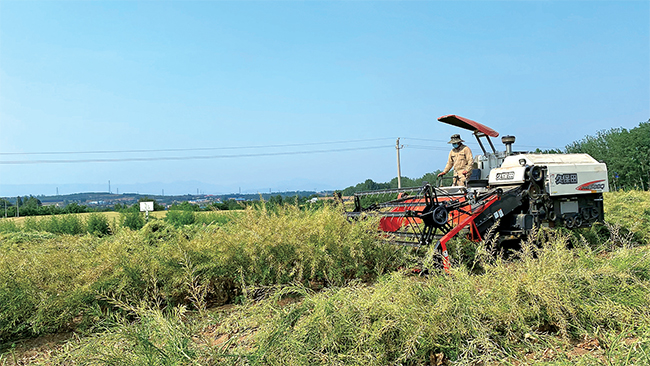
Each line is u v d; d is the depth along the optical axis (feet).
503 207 23.17
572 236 25.62
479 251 16.87
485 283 14.08
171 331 10.05
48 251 20.65
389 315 11.62
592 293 13.67
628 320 12.41
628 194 37.65
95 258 18.33
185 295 17.98
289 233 20.34
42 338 15.80
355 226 21.86
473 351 11.28
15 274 16.33
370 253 21.80
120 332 10.07
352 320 11.28
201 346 10.05
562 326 12.23
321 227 21.07
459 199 23.79
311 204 27.27
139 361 9.33
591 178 26.48
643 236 28.84
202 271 18.10
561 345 11.84
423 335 11.34
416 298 12.42
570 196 25.93
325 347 10.57
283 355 9.80
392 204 24.86
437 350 11.68
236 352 9.90
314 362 10.09
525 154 25.89
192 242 19.30
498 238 23.48
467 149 29.76
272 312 12.09
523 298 13.28
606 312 12.71
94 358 9.71
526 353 11.67
